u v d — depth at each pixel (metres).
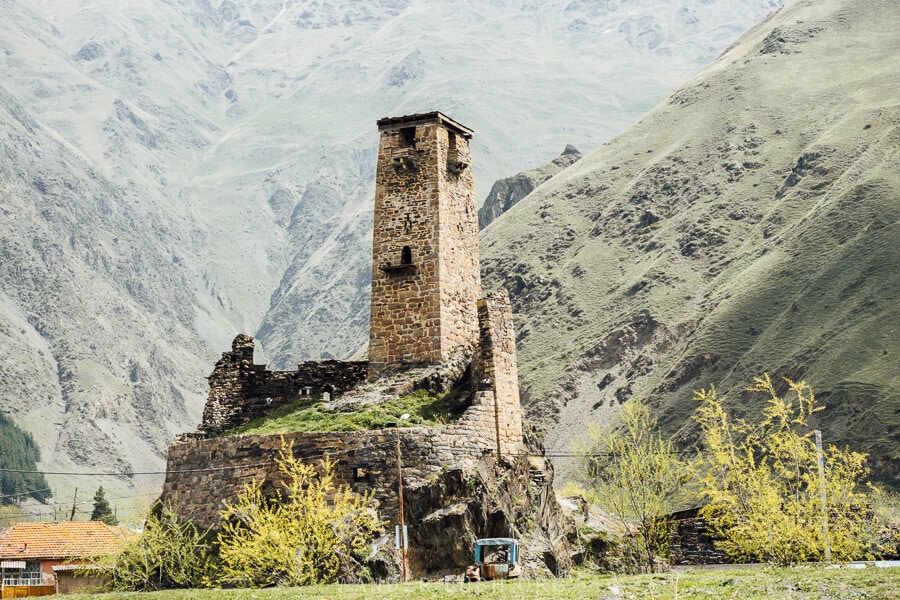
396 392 59.38
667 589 36.50
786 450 54.12
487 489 53.66
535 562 52.84
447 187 64.88
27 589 71.50
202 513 57.59
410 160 64.69
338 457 54.03
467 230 66.19
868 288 186.12
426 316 62.50
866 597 32.66
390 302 63.50
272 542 50.22
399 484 51.06
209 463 58.06
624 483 61.62
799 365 174.75
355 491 53.12
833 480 51.56
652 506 60.50
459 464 54.25
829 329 179.88
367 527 51.47
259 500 54.41
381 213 64.81
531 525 55.75
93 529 77.44
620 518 61.28
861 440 147.12
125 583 56.78
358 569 49.69
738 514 53.44
